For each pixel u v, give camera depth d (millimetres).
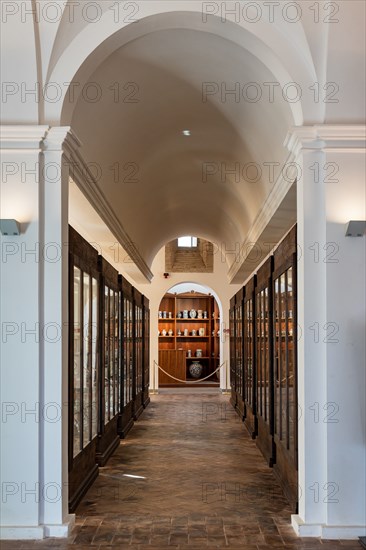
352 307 6301
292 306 7203
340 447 6188
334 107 6469
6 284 6238
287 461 7684
